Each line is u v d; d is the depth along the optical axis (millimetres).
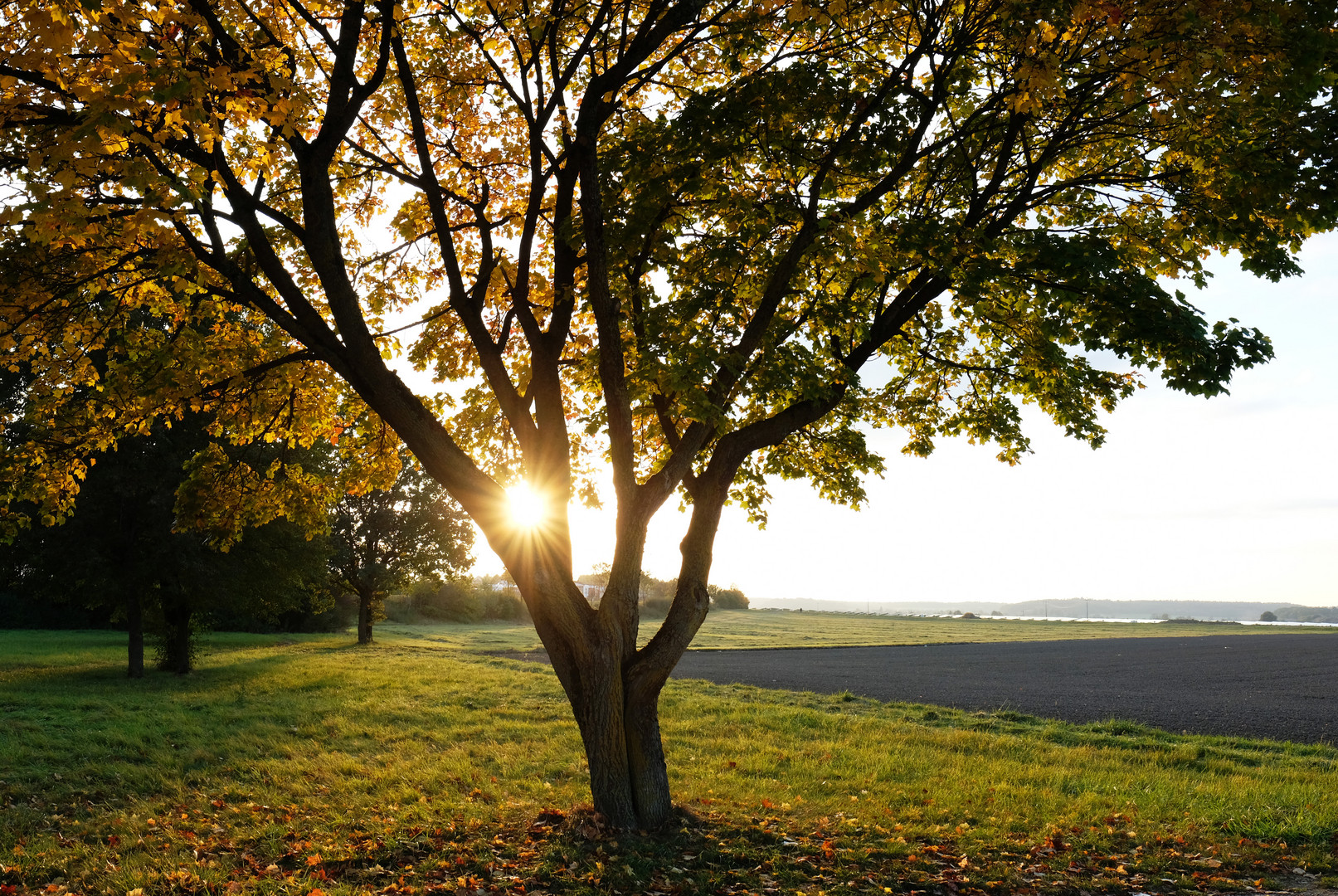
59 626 45219
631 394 7570
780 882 6223
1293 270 7441
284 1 7496
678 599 7887
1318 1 6688
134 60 5449
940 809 8609
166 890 6195
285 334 9930
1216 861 6746
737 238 7980
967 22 7402
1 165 6520
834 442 10797
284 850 7266
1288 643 44906
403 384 7578
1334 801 8664
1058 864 6750
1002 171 8023
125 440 21422
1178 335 6621
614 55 8812
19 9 5582
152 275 8109
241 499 10211
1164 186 8219
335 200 9867
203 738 12672
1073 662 31094
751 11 7637
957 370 10797
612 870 6320
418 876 6391
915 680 23641
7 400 16094
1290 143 7266
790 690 20531
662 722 14539
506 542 7598
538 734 13281
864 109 7500
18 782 9562
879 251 7238
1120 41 7230
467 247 10234
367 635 39812
